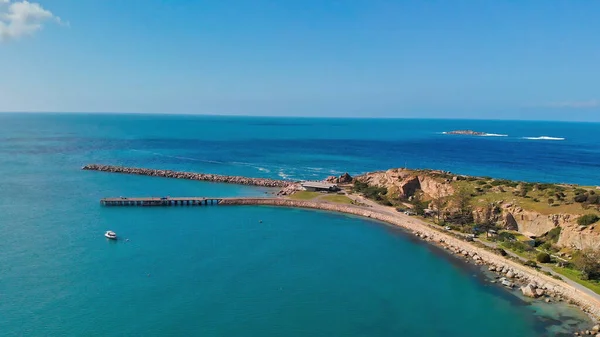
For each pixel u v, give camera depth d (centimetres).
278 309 7750
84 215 13762
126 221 13288
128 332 6850
